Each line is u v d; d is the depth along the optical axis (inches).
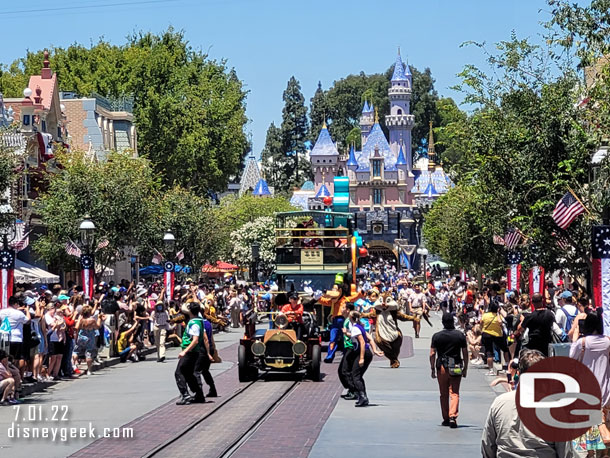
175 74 3024.1
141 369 1152.8
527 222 1065.5
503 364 1035.3
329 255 1396.4
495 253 1923.0
